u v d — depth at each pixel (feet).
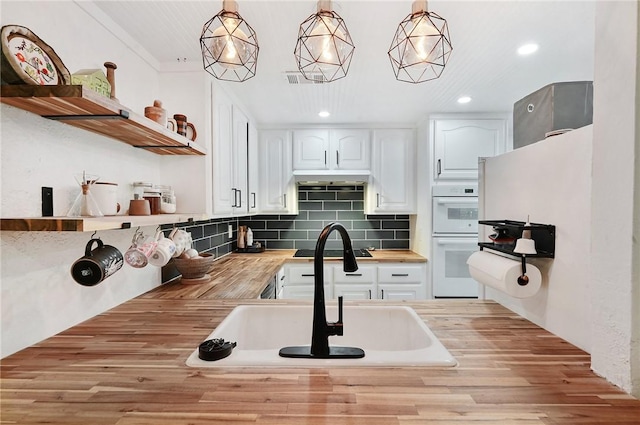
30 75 2.95
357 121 9.68
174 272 6.20
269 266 7.78
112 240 4.27
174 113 5.70
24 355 2.89
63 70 3.31
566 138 3.08
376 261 9.34
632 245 2.17
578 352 2.88
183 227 6.81
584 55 5.42
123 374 2.52
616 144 2.26
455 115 8.87
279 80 6.43
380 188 9.98
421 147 9.54
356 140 9.95
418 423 1.95
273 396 2.21
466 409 2.07
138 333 3.39
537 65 5.80
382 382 2.39
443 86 6.83
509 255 3.80
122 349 2.99
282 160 10.02
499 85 6.77
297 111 8.60
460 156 8.91
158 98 5.67
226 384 2.36
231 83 6.52
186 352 2.91
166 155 5.69
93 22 4.09
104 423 1.96
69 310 3.59
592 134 2.59
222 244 9.35
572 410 2.06
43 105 2.95
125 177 4.71
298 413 2.03
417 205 9.98
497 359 2.75
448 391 2.27
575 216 2.98
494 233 4.12
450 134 8.91
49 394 2.26
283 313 4.21
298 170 10.00
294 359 2.70
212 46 3.20
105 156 4.26
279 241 11.05
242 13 4.23
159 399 2.18
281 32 4.68
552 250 3.27
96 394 2.25
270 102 7.83
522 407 2.10
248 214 8.77
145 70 5.28
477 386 2.33
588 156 2.82
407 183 9.98
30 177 3.16
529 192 3.67
